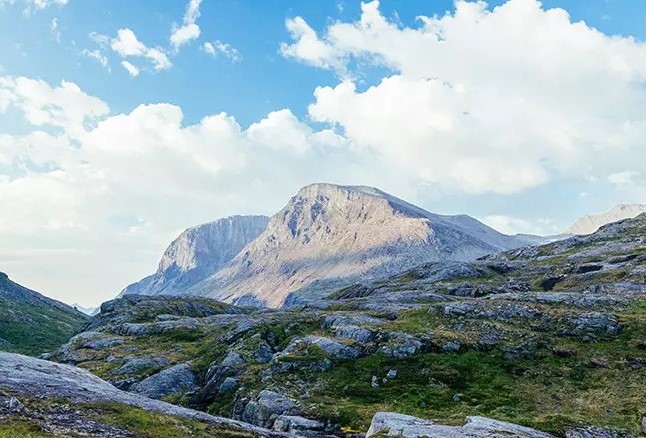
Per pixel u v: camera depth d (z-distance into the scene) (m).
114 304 181.50
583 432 44.66
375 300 128.75
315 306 140.88
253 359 82.94
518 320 82.62
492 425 40.88
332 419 53.84
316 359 73.62
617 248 168.75
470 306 90.50
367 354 74.62
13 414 29.03
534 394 58.16
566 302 94.06
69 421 30.61
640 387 55.28
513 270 172.25
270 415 57.94
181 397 76.31
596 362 63.59
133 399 44.38
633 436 44.25
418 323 86.56
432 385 62.94
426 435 36.44
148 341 120.62
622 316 77.06
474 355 70.25
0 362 47.75
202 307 192.38
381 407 57.22
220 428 39.56
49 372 48.97
